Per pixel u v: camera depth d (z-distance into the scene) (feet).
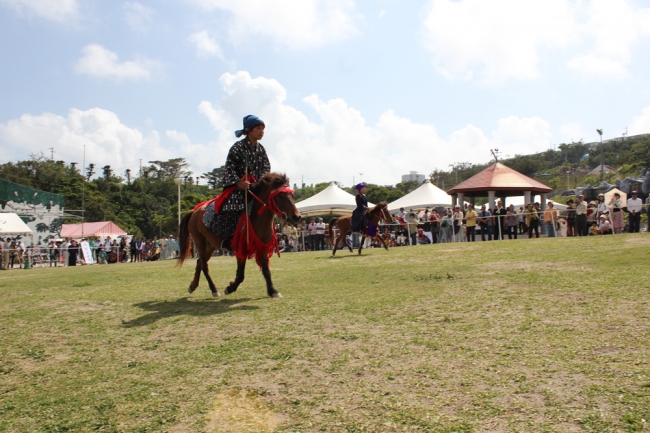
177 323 15.93
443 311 15.10
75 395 9.69
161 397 9.32
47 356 12.71
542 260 27.25
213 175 451.94
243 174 21.75
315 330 13.74
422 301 16.96
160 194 351.87
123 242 104.32
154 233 298.76
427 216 78.79
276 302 18.95
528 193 92.48
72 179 274.77
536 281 19.51
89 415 8.64
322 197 110.93
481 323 13.25
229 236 21.44
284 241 87.45
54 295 25.11
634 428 6.93
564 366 9.50
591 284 17.79
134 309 19.26
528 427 7.22
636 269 20.57
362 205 49.11
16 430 8.17
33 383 10.58
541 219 72.13
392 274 25.81
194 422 8.13
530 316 13.64
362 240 49.39
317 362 10.85
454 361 10.27
